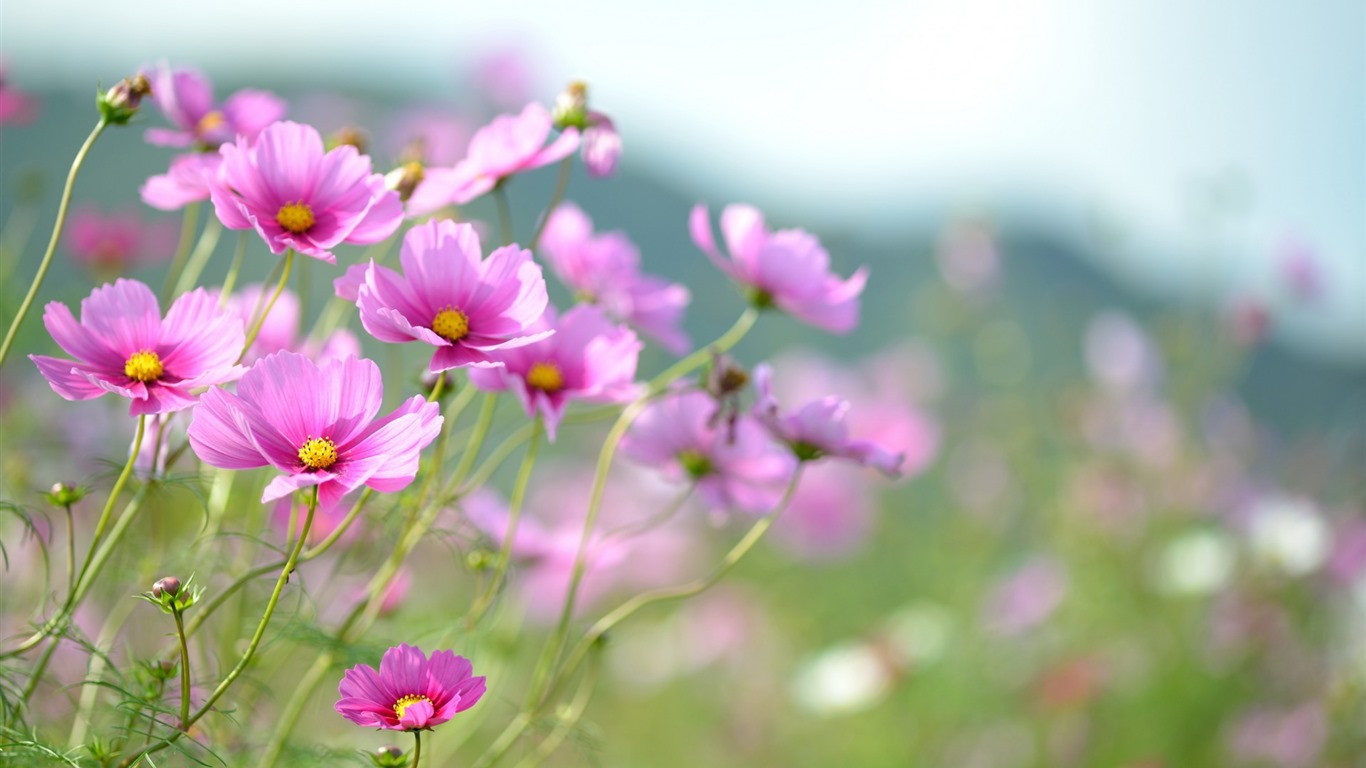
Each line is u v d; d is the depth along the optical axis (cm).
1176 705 315
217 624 133
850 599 393
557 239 142
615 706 350
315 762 126
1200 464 388
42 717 125
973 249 480
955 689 322
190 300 117
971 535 402
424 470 130
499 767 156
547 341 127
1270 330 375
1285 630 327
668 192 1321
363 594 132
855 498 324
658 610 372
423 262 119
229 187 119
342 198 120
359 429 114
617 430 135
